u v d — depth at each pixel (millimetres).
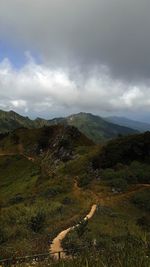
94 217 51750
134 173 82688
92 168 96062
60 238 35094
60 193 78562
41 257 23875
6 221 45344
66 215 52625
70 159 126688
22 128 191375
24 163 150750
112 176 82750
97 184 80000
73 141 149000
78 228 36344
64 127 160250
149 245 9500
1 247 26891
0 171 148125
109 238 34750
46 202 65875
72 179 90000
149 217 55656
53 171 119125
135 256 7664
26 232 37438
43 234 37781
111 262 7816
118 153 96062
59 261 8977
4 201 86438
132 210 63906
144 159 93188
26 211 52938
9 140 181375
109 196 71812
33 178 119750
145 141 95375
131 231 41562
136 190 74188
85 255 8266
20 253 24828
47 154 153500
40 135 173750
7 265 17812
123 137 104438
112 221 49719
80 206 62969
